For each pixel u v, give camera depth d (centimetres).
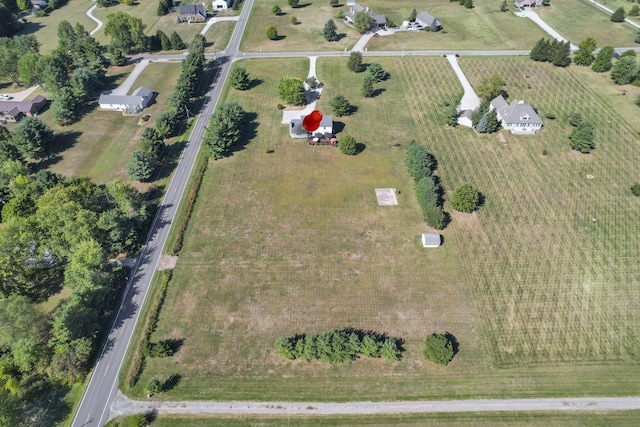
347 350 7131
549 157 11494
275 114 13362
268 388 6944
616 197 10288
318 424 6519
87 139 12488
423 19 18562
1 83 15600
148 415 6631
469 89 14325
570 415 6594
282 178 10944
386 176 10962
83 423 6544
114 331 7738
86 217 8481
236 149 11956
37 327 7138
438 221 9262
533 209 10000
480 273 8631
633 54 14775
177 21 19825
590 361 7275
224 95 14362
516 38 17600
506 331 7675
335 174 11031
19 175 10050
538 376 7075
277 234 9481
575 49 16650
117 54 16100
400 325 7769
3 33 18512
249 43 17700
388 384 6994
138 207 9625
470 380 7025
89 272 7619
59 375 6875
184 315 7956
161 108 13900
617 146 11819
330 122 12144
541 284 8431
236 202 10288
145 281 8588
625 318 7894
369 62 16062
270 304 8125
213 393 6875
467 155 11581
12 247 7975
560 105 13462
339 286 8412
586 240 9275
